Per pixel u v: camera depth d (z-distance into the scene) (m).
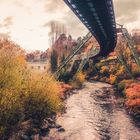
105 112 43.25
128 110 44.28
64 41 107.44
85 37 69.75
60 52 91.62
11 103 19.70
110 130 32.38
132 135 30.50
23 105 23.34
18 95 21.39
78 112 42.19
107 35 65.25
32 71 25.88
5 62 21.31
